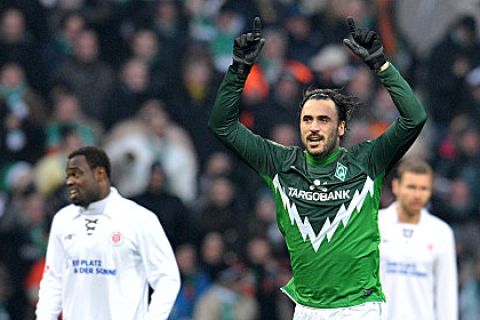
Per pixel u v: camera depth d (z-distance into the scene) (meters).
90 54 59.16
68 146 55.19
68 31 60.88
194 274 50.56
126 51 61.56
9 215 52.50
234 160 56.72
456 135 61.00
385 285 38.47
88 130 57.03
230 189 53.00
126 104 58.34
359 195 28.44
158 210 51.84
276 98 58.78
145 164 55.78
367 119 58.47
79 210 32.19
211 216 52.41
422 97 64.44
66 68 58.78
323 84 60.19
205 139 58.41
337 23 64.31
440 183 58.66
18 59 58.78
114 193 32.25
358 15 64.81
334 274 28.36
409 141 28.16
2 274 51.22
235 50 28.62
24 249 51.94
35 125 56.66
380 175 28.58
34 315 51.16
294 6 65.31
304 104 28.59
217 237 51.06
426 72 64.75
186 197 57.03
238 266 50.84
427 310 38.38
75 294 32.06
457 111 63.94
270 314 50.50
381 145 28.44
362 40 27.89
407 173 38.16
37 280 51.34
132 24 61.88
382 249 38.47
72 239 32.09
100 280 31.89
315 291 28.55
